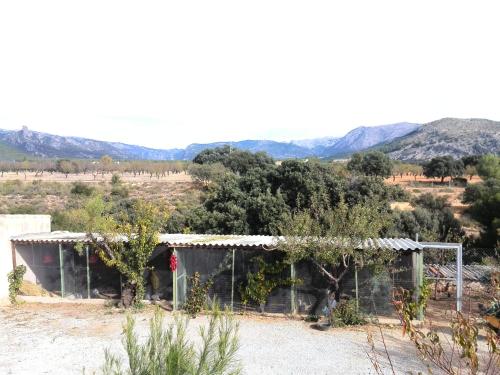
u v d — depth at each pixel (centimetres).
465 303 1631
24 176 10519
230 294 1653
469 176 8531
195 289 1599
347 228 1471
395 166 9250
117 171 11150
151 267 1700
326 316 1506
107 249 1667
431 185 7719
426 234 2486
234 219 2780
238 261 1659
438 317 1536
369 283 1550
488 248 2966
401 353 1209
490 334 468
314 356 1192
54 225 2645
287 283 1595
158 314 572
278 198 2838
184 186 7462
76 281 1841
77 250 1742
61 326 1460
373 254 1478
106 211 2350
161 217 1742
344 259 1480
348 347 1263
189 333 1273
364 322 1485
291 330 1423
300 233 1498
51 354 1207
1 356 1199
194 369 511
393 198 3412
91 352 1216
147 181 8494
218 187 3156
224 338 541
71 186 7400
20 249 1847
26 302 1759
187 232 2423
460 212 4572
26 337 1352
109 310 1642
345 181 3142
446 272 1906
